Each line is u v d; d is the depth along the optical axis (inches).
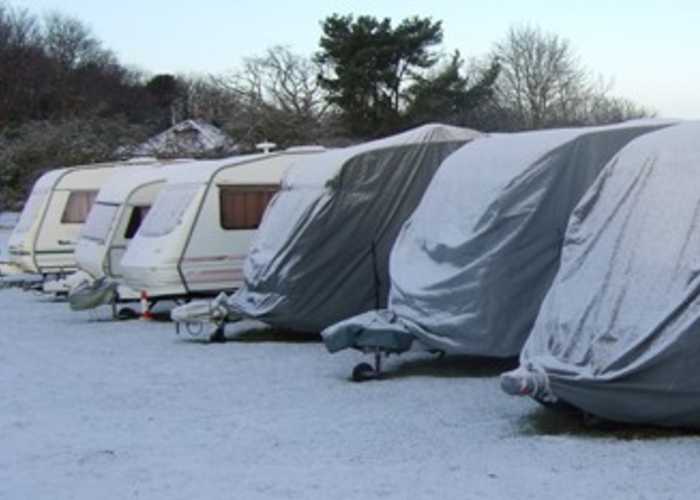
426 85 2113.7
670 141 294.4
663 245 275.1
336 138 1774.1
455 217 395.2
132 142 1676.9
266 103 1956.2
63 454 277.7
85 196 846.5
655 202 285.3
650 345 264.5
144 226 657.0
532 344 305.1
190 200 617.3
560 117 2362.2
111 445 287.1
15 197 1590.8
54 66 2443.4
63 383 398.0
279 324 502.0
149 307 657.6
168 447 282.5
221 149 1557.6
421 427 298.7
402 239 427.8
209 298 620.7
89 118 1865.2
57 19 2824.8
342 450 272.7
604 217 299.3
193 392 371.2
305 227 497.0
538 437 279.6
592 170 378.0
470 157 413.7
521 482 233.3
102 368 435.5
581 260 301.6
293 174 542.3
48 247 832.3
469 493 225.6
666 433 277.4
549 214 375.2
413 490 229.9
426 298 386.9
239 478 245.3
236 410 334.6
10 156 1620.3
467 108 2178.9
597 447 263.9
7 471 261.3
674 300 264.4
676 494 219.5
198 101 2431.1
